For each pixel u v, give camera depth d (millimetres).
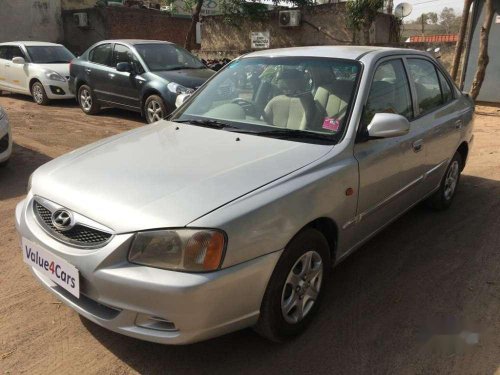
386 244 4188
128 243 2285
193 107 3887
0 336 2855
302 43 16734
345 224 3057
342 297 3334
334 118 3217
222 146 3072
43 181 2801
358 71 3418
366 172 3148
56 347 2775
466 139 4977
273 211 2467
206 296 2225
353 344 2836
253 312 2467
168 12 22250
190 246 2229
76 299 2568
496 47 12289
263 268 2418
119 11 20469
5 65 12250
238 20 17438
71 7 22844
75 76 10367
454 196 5273
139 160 2893
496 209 5051
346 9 14555
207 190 2473
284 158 2865
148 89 8711
